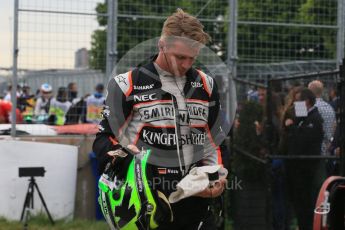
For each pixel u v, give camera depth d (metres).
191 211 2.65
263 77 8.75
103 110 2.70
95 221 7.52
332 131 6.21
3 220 7.21
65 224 7.20
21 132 7.70
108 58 7.61
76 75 8.52
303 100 6.37
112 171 2.61
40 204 7.34
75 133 7.79
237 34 8.51
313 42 8.59
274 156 6.27
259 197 6.95
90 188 7.76
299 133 6.38
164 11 8.12
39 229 6.94
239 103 6.99
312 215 6.28
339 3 8.39
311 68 8.66
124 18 7.95
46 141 7.67
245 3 8.56
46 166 7.34
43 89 8.80
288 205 6.40
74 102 8.23
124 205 2.57
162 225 2.62
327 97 6.32
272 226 6.38
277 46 8.59
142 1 8.02
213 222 2.80
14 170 7.26
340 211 4.56
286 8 8.59
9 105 9.45
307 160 6.31
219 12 8.30
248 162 6.91
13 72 7.38
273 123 6.46
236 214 6.97
